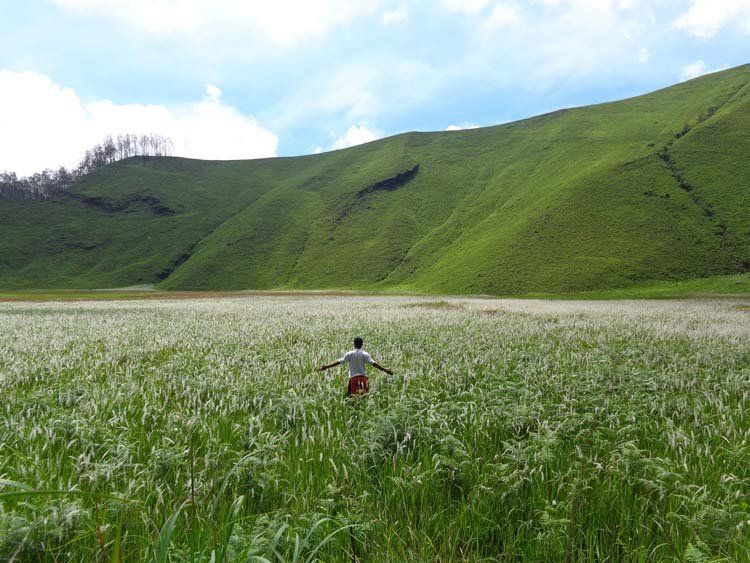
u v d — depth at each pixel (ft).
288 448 20.11
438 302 182.29
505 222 490.08
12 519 11.44
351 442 20.22
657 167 441.27
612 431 21.84
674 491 15.35
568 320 93.04
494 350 49.83
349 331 70.64
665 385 33.65
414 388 31.68
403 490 15.79
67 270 620.08
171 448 18.57
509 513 14.42
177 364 40.81
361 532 12.85
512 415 23.63
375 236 622.95
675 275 306.35
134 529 12.64
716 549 12.73
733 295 226.58
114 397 27.78
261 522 12.64
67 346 53.42
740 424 23.89
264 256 616.80
